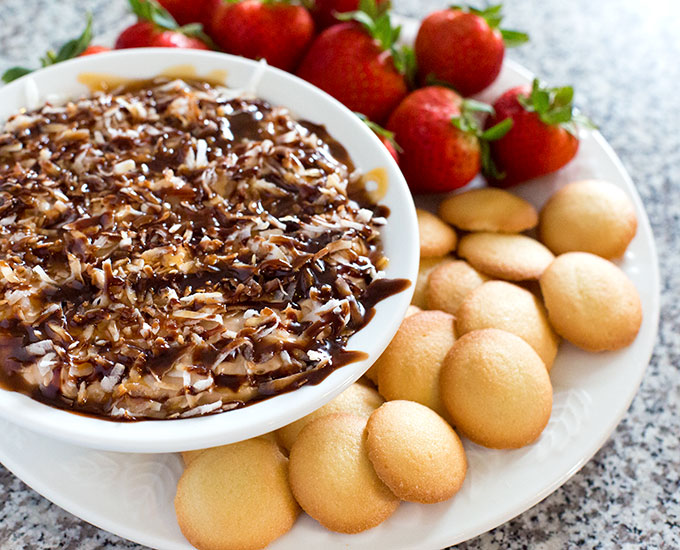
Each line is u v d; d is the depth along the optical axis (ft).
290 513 1.55
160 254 1.57
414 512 1.57
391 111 1.91
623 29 2.26
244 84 1.78
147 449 1.48
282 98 1.76
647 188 2.02
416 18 2.24
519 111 1.85
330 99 1.74
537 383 1.62
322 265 1.58
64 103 1.75
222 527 1.52
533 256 1.75
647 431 1.76
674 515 1.68
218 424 1.49
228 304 1.55
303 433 1.58
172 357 1.51
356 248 1.61
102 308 1.54
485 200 1.82
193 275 1.56
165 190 1.61
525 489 1.59
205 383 1.50
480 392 1.60
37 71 1.75
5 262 1.54
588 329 1.69
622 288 1.72
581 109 2.13
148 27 1.89
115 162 1.64
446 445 1.57
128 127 1.68
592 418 1.65
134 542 1.62
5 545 1.62
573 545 1.65
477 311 1.69
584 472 1.72
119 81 1.78
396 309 1.57
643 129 2.10
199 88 1.76
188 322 1.53
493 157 1.89
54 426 1.48
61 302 1.54
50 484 1.58
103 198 1.60
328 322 1.55
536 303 1.72
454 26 1.88
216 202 1.61
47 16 2.20
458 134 1.83
